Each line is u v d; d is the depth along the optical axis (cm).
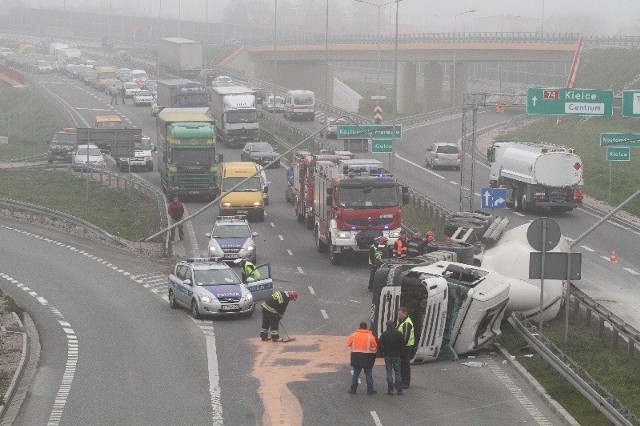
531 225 3991
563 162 7938
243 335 4362
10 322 4594
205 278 4797
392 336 3409
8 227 7556
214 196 8788
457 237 5534
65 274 5856
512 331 4281
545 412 3231
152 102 15988
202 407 3297
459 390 3488
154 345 4194
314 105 15638
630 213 8362
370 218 5984
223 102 12319
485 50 18138
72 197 9088
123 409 3278
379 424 3103
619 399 3356
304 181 7544
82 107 16712
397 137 8581
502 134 13775
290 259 6278
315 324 4572
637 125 13650
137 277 5778
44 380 3656
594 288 5462
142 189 8825
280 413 3222
